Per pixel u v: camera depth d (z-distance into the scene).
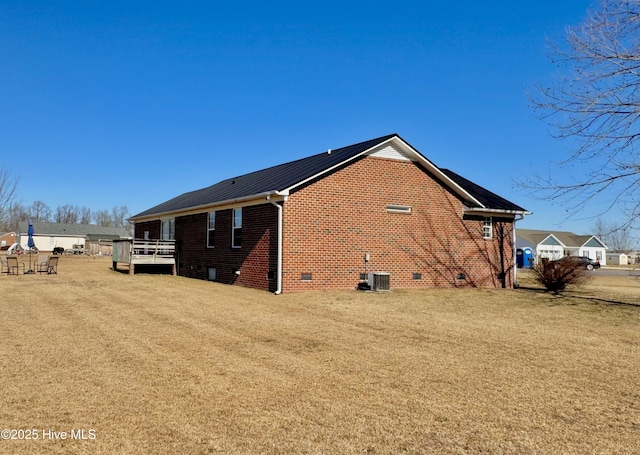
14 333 8.84
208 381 6.14
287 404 5.38
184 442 4.37
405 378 6.43
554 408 5.40
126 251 23.73
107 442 4.35
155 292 15.57
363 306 13.06
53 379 6.12
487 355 7.78
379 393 5.80
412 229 18.50
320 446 4.34
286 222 15.85
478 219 20.23
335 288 16.69
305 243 16.19
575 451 4.32
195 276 22.03
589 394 5.89
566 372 6.85
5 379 6.09
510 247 21.06
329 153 20.88
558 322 11.07
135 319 10.50
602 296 16.81
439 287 18.92
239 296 14.86
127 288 16.58
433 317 11.47
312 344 8.38
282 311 12.01
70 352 7.48
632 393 5.95
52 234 77.69
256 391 5.80
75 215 111.50
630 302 14.95
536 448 4.37
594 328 10.37
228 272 19.05
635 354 8.00
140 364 6.86
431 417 5.07
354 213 17.22
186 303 13.11
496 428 4.81
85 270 25.97
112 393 5.63
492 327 10.29
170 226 26.14
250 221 17.73
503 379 6.46
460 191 19.50
